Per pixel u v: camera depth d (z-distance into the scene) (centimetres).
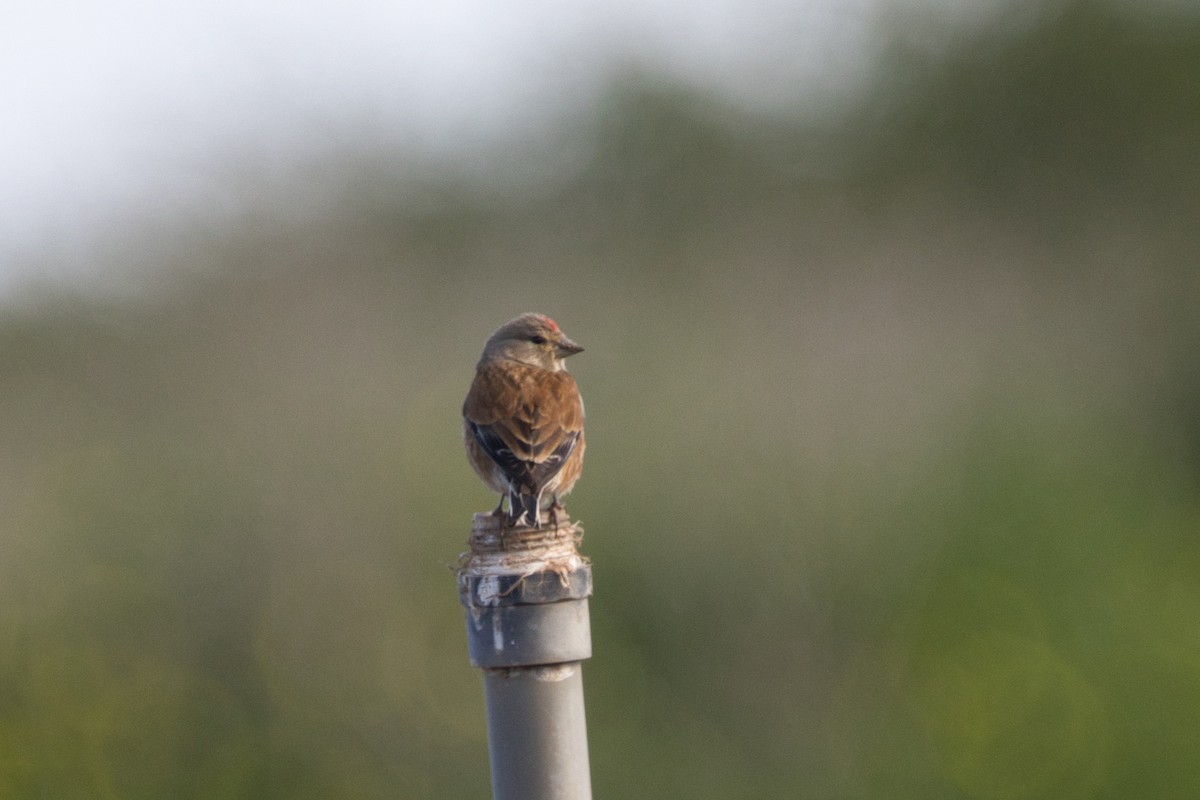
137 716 1066
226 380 1463
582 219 2095
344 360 1484
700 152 2192
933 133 2206
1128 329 1552
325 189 2039
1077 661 1027
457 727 1042
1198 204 1981
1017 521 1080
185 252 1881
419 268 1886
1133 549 1092
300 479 1154
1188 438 1377
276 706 1058
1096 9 2219
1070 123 2173
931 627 1038
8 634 1100
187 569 1115
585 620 510
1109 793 996
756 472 1117
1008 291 1673
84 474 1234
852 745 1004
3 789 1048
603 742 995
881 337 1465
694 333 1474
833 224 1986
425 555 1096
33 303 1773
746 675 1025
